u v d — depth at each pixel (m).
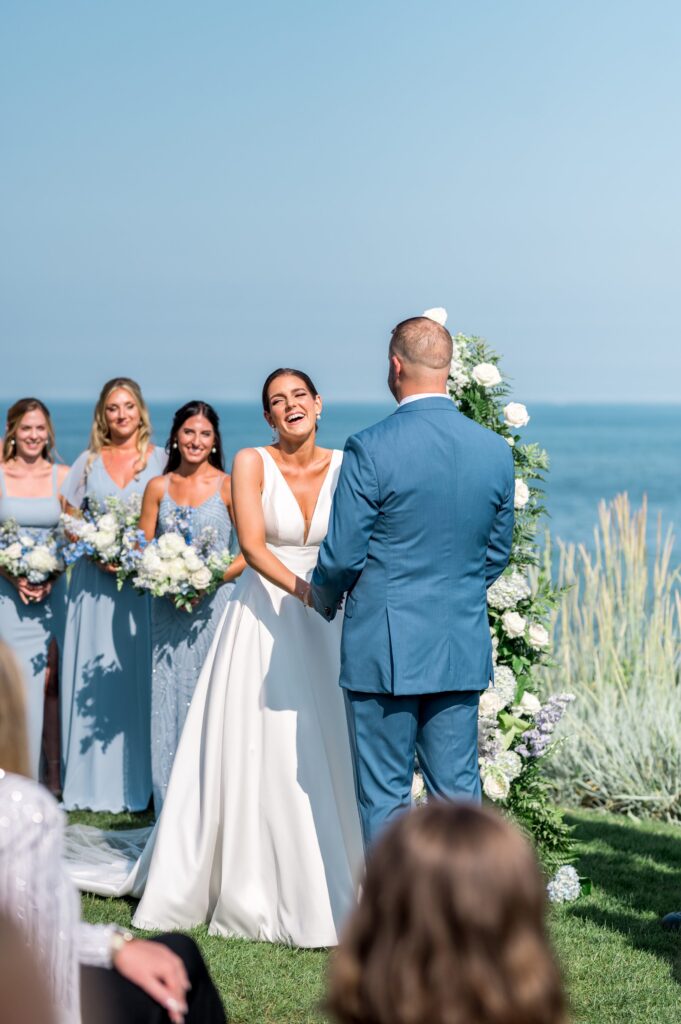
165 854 4.55
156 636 5.85
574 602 8.34
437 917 1.40
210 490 6.03
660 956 4.30
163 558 5.59
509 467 4.11
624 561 8.70
